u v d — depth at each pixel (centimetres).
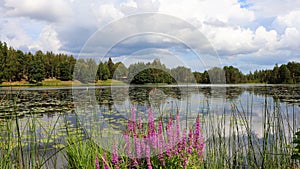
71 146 460
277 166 442
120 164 362
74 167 434
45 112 957
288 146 434
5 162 388
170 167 344
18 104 1170
